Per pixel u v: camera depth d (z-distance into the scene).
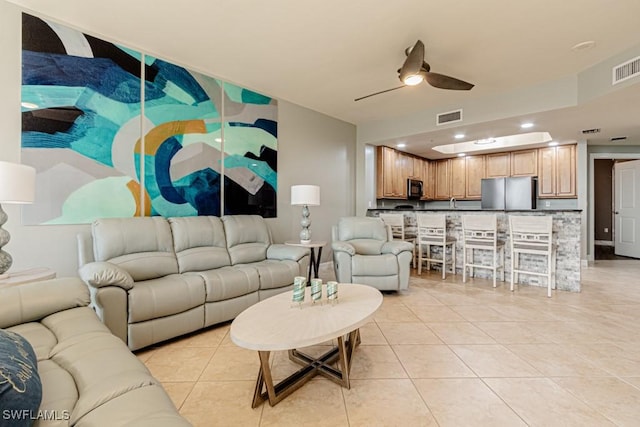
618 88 3.08
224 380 1.91
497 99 4.15
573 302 3.41
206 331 2.70
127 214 2.92
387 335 2.56
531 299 3.53
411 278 4.55
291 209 4.59
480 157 6.93
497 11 2.44
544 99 3.78
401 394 1.75
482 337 2.51
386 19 2.57
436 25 2.64
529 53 3.10
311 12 2.49
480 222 4.19
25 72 2.40
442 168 7.54
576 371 1.99
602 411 1.60
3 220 2.00
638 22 2.57
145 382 1.08
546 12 2.45
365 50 3.08
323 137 5.09
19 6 2.37
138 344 2.20
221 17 2.55
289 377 1.89
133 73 2.97
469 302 3.43
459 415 1.57
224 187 3.72
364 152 5.71
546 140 5.60
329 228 5.23
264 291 3.06
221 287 2.69
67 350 1.30
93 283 2.02
